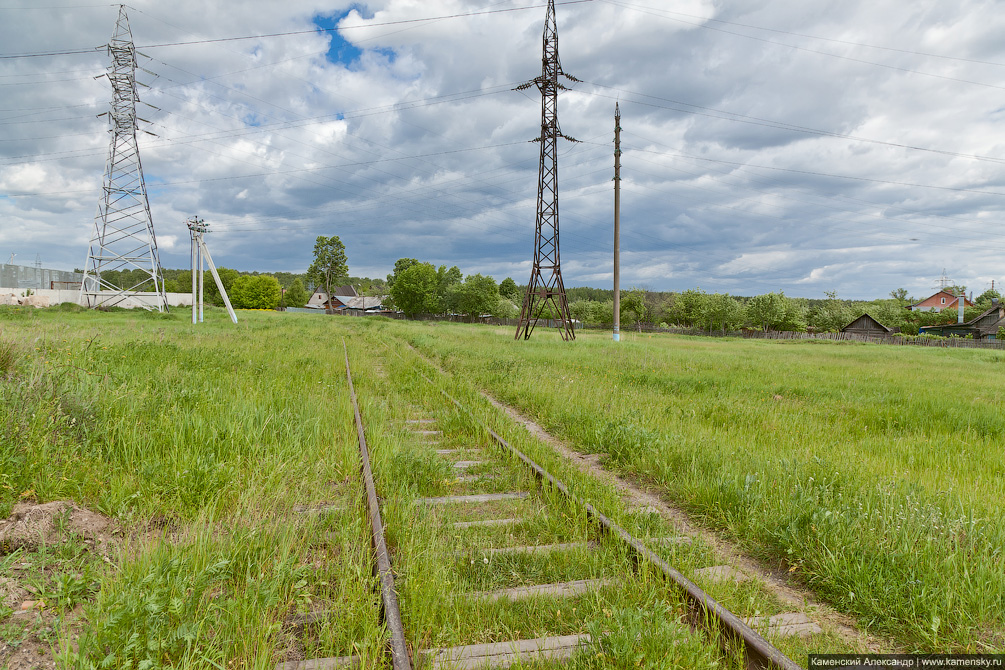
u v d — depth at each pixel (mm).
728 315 76375
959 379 15992
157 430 5461
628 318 80625
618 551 3695
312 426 6621
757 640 2553
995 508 4402
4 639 2498
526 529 4223
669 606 2826
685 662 2504
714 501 4711
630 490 5496
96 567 3139
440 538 3932
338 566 3385
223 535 3611
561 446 7359
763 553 3924
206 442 5375
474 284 87438
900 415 9000
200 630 2520
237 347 15484
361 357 16859
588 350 22016
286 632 2775
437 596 3002
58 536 3436
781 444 6910
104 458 4941
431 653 2561
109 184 46062
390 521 4031
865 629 2996
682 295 85062
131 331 20047
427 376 13055
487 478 5578
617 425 7148
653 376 12992
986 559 3416
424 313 95312
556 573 3520
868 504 4227
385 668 2482
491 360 16516
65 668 2268
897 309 86250
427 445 6559
